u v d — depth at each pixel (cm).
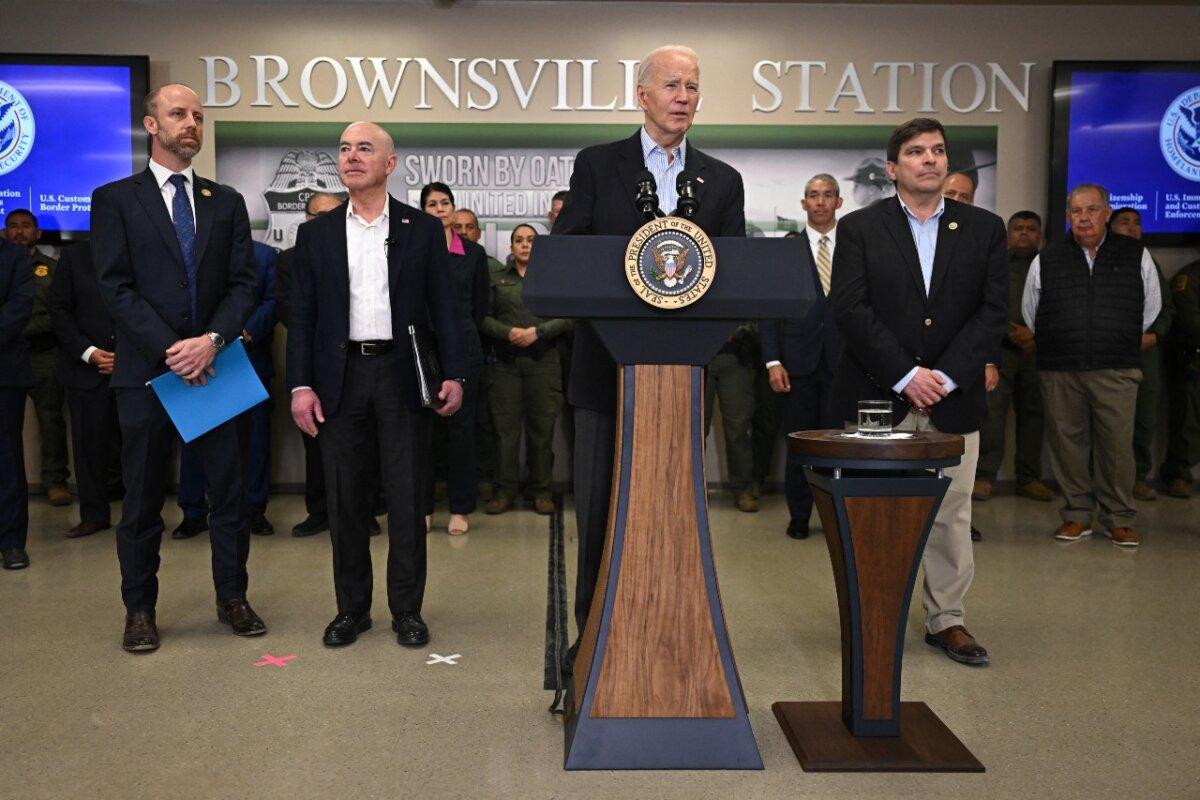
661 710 213
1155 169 594
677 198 239
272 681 271
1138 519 513
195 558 430
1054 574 397
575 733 212
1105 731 236
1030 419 583
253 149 585
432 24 588
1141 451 574
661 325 210
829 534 233
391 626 326
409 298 303
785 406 470
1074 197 447
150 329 292
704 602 213
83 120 575
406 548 308
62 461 563
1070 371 453
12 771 212
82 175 578
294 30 585
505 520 517
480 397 564
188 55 583
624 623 212
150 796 200
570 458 599
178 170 307
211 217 307
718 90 595
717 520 514
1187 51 597
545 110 593
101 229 297
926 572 302
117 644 306
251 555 439
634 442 211
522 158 593
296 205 588
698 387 212
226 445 314
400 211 306
